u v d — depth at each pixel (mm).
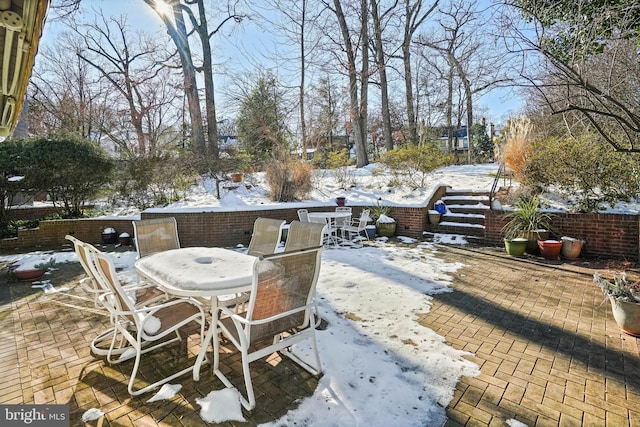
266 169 9875
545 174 6789
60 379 2479
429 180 10359
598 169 6113
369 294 4223
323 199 9773
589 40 3463
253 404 2139
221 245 7590
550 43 3762
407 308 3773
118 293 2367
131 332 2939
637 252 5566
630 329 3041
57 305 3988
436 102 19531
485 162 21172
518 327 3285
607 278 4719
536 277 4871
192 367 2615
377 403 2199
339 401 2221
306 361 2660
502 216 6934
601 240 5848
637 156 5625
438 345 2945
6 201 9164
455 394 2279
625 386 2352
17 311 3809
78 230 8156
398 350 2861
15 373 2559
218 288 2438
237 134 17922
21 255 6816
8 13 1558
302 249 2303
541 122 7730
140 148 13797
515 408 2141
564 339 3033
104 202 10023
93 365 2670
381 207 8516
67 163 8352
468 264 5613
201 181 10969
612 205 6059
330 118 15711
